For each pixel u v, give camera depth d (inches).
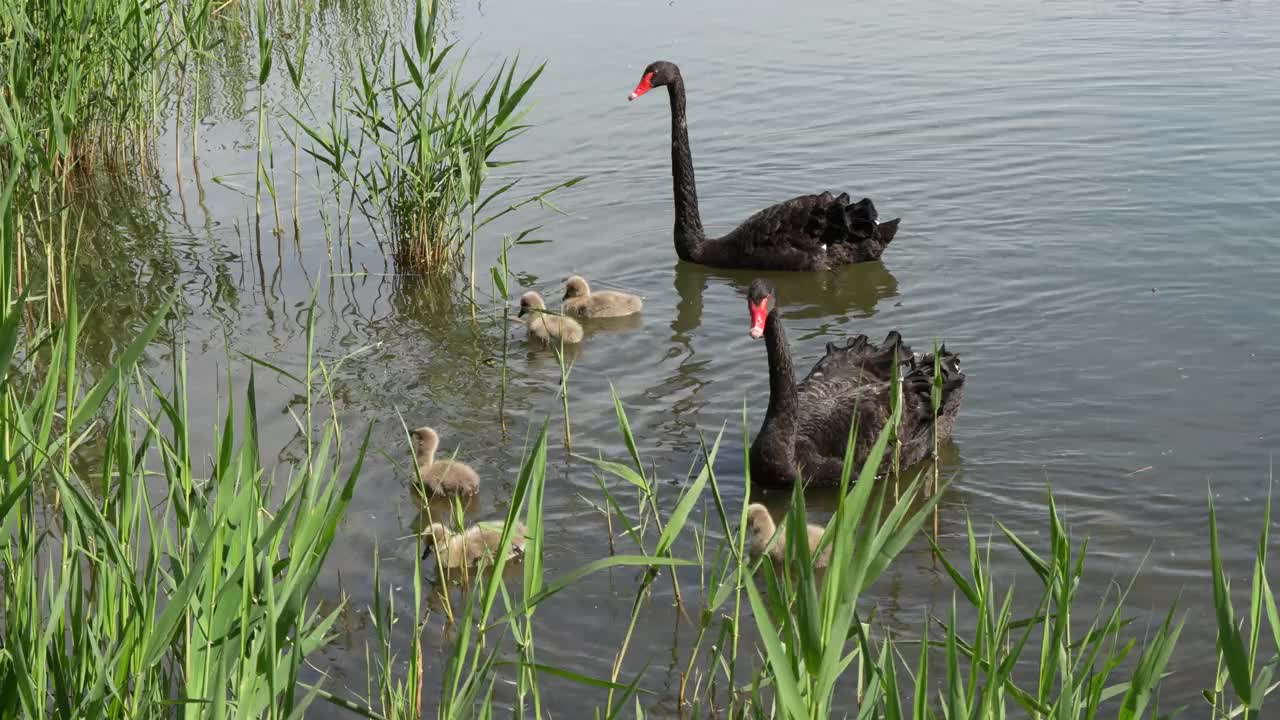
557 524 318.0
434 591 293.9
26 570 195.2
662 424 371.9
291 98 667.4
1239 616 271.7
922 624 274.1
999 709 181.9
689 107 664.4
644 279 493.7
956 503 322.7
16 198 419.5
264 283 478.6
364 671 263.9
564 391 353.1
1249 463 330.6
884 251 500.1
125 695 186.9
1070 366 392.5
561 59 732.7
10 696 178.7
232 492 192.4
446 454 353.7
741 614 280.4
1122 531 305.0
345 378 402.6
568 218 545.6
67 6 509.4
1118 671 253.9
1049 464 337.7
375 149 595.8
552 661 264.5
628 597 287.6
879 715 218.8
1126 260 468.4
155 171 589.9
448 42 757.9
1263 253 466.0
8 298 213.8
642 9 843.4
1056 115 629.3
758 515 309.3
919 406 352.5
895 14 832.9
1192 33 765.3
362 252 508.7
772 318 335.9
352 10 845.8
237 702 176.2
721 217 546.0
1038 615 194.9
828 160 593.0
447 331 441.4
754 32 789.9
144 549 297.1
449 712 191.6
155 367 408.2
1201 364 387.5
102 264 492.1
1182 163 559.2
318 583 295.7
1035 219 513.3
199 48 574.6
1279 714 240.7
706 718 246.8
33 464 205.8
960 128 619.8
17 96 441.7
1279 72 681.0
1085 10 832.9
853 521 171.6
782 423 336.8
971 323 429.7
